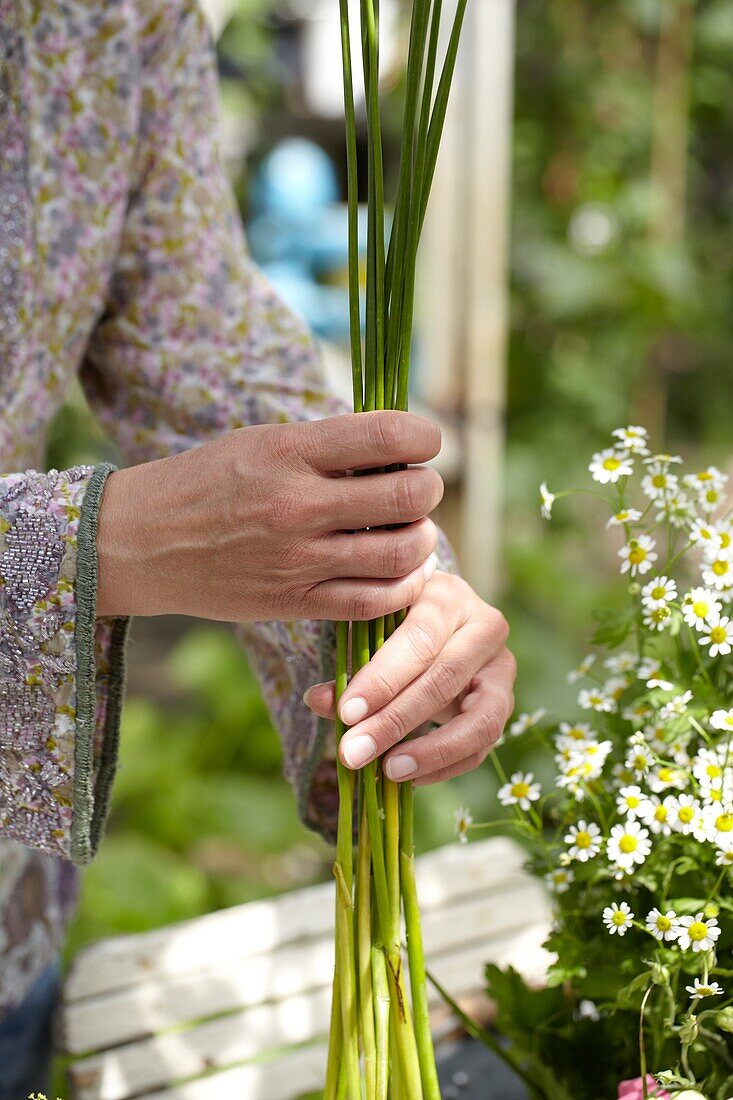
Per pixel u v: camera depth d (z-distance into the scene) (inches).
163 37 31.4
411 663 25.1
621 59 92.2
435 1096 25.1
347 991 25.1
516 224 92.2
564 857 25.8
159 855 69.9
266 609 25.1
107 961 33.1
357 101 83.3
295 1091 32.9
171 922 64.5
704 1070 25.4
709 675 27.2
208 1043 32.9
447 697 25.4
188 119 32.1
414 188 24.3
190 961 33.6
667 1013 25.3
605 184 93.0
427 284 73.7
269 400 31.4
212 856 74.4
